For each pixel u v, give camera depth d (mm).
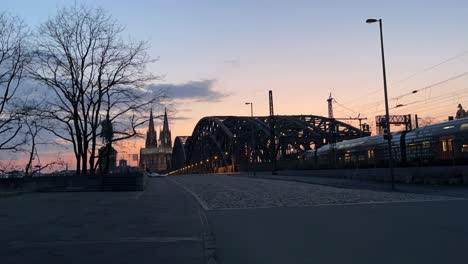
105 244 10805
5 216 17406
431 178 34344
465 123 31969
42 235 12383
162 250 9914
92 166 44500
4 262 8805
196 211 18922
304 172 64562
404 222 13102
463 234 10750
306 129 100125
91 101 43656
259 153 109438
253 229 12922
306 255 8852
